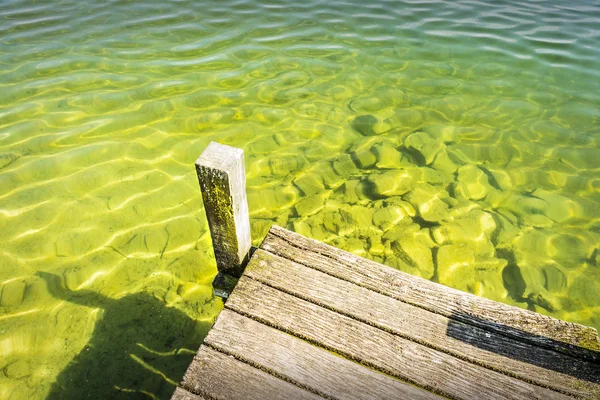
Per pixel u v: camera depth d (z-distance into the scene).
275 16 8.50
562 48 7.60
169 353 3.06
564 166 4.98
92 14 8.12
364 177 4.74
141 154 4.88
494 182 4.73
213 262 3.76
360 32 8.02
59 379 2.86
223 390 1.76
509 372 1.86
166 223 4.09
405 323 2.04
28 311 3.25
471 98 6.25
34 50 6.75
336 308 2.10
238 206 2.11
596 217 4.32
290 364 1.87
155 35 7.48
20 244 3.75
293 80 6.46
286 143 5.21
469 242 4.01
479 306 2.12
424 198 4.48
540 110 6.01
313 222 4.17
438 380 1.83
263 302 2.11
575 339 1.97
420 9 9.13
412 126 5.62
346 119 5.69
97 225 4.00
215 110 5.69
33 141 4.88
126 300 3.39
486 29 8.28
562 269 3.78
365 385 1.81
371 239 4.01
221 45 7.30
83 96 5.75
